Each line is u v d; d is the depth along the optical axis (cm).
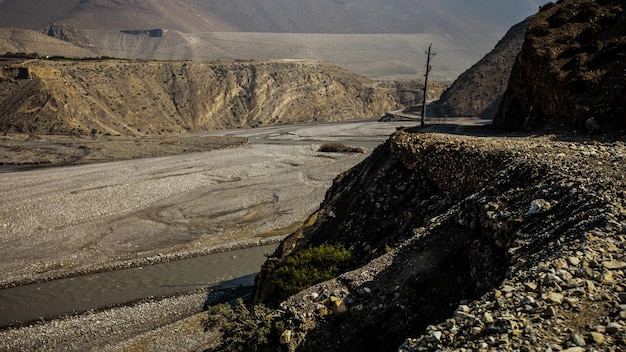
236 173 6975
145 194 5772
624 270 921
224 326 1645
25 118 10969
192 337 2459
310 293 1597
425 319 1350
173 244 4156
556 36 3278
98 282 3412
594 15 3294
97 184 6266
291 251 2686
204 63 18012
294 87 18788
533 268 1015
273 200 5494
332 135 12350
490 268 1266
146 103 14712
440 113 13025
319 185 6084
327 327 1438
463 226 1563
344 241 2438
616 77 2633
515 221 1281
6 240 4281
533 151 1884
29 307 3047
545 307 868
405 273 1517
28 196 5647
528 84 3241
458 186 2052
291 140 11681
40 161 7906
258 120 16788
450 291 1387
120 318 2820
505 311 895
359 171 3150
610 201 1161
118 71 15125
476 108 12138
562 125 2717
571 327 808
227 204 5362
